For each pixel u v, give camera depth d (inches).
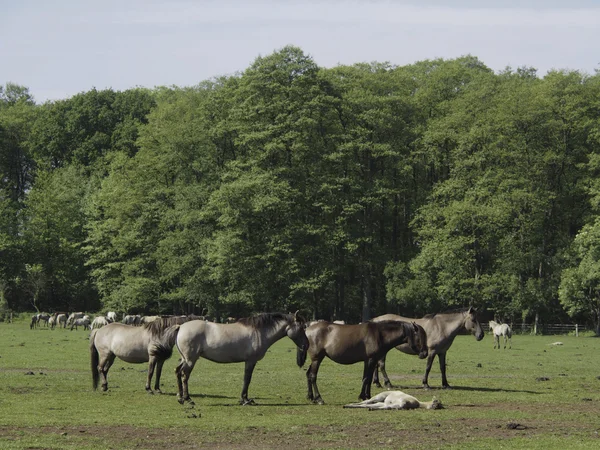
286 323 976.3
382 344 1007.6
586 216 3371.1
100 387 1112.8
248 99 3395.7
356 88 3516.2
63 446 682.8
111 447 687.7
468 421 843.4
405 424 816.9
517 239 3358.8
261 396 1048.8
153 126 3976.4
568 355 1941.4
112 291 3713.1
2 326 3353.8
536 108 3319.4
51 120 4825.3
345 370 1434.5
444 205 3400.6
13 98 6023.6
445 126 3415.4
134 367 1429.6
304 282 3201.3
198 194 3558.1
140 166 3789.4
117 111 4864.7
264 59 3444.9
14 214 4325.8
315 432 770.2
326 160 3400.6
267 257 3184.1
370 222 3585.1
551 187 3449.8
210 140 3759.8
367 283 3516.2
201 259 3479.3
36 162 4699.8
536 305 3225.9
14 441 697.6
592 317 3181.6
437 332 1160.8
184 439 731.4
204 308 3602.4
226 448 693.9
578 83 3447.3
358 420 839.7
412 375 1375.5
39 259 4101.9
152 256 3641.7
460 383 1245.7
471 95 3486.7
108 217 3966.5
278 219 3307.1
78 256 4237.2
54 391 1055.6
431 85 3757.4
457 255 3270.2
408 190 3644.2
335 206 3316.9
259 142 3410.4
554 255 3336.6
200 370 1396.4
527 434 772.0
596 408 962.7
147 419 832.3
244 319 978.1
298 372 1387.8
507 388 1175.6
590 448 697.0
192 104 4035.4
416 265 3297.2
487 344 2444.6
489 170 3304.6
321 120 3467.0
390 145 3412.9
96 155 4658.0
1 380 1167.0
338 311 3651.6
